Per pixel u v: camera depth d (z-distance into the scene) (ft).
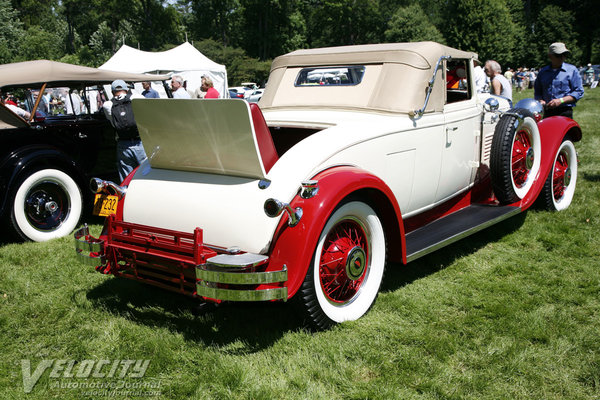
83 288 11.94
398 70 11.34
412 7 200.13
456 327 9.48
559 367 8.20
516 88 110.93
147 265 9.23
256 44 216.74
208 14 217.56
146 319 10.17
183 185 9.48
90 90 20.99
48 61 17.19
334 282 9.41
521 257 13.20
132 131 17.65
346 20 216.13
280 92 13.12
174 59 61.77
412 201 11.67
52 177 16.19
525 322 9.61
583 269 12.17
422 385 7.73
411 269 12.52
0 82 15.79
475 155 14.11
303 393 7.65
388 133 10.53
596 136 31.55
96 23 203.41
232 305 8.89
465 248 13.88
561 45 18.38
